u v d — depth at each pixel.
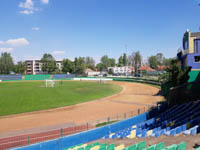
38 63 158.88
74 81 85.31
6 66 123.31
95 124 21.31
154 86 55.91
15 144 15.57
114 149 11.12
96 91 49.72
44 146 13.47
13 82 79.44
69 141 14.79
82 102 34.47
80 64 133.50
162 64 158.00
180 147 9.59
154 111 23.53
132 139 14.74
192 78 31.73
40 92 45.50
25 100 35.12
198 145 10.72
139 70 105.56
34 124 21.52
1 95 40.59
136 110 27.77
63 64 130.50
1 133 18.41
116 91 50.31
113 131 18.28
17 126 20.78
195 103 23.73
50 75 100.50
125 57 161.38
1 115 25.25
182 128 14.91
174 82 31.55
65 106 30.88
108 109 28.95
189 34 33.31
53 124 21.45
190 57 31.86
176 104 27.19
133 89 53.47
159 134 14.63
